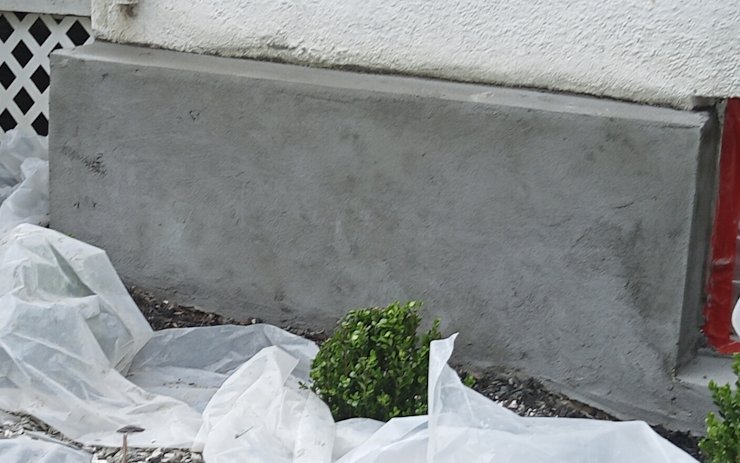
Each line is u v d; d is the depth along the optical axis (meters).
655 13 4.57
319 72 5.00
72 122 5.25
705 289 4.73
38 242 4.75
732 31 4.50
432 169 4.80
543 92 4.77
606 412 4.73
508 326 4.80
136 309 4.82
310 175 4.96
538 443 4.02
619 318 4.67
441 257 4.85
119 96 5.17
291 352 4.91
